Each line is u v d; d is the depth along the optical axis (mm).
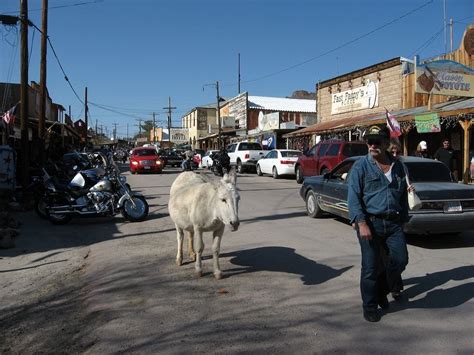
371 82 24641
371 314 4742
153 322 4840
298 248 8055
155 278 6418
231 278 6332
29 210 13211
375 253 4730
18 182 16609
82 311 5332
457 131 18891
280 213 12086
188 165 27156
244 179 23719
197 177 7367
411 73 21656
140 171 28719
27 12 15188
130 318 4965
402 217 4789
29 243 8984
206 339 4391
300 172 20750
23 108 14922
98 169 11469
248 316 4953
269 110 47688
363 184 4730
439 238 8953
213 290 5836
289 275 6441
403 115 18578
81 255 8023
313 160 18828
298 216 11578
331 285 5961
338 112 27969
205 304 5336
